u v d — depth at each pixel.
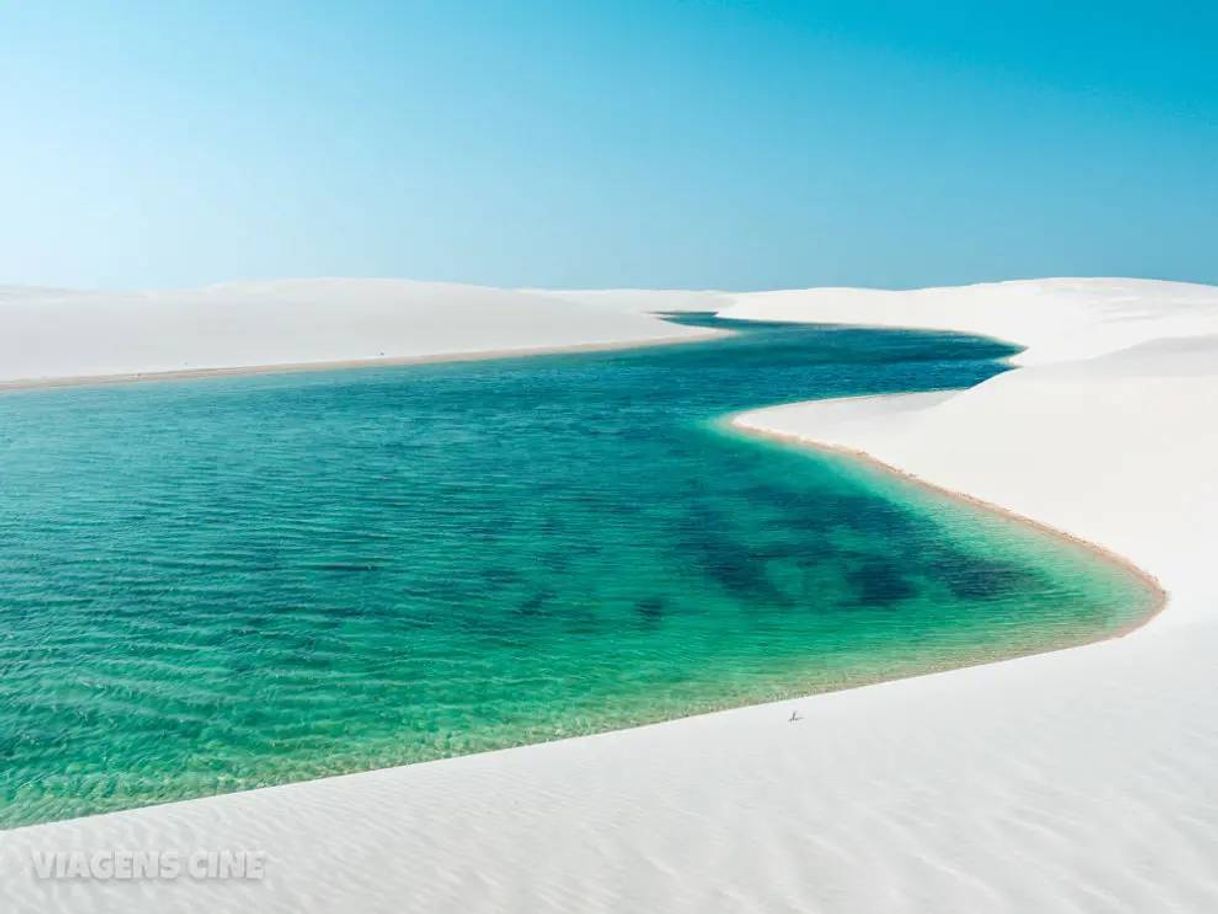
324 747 8.74
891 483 20.55
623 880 4.66
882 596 13.26
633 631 12.08
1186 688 7.16
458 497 20.14
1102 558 14.42
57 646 11.55
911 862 4.50
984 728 6.65
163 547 16.16
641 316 82.31
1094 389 21.41
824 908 4.13
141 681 10.43
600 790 6.21
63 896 4.92
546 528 17.47
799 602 13.12
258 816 6.23
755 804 5.58
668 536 16.84
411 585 14.08
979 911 3.96
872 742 6.65
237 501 19.75
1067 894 4.02
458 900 4.61
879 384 39.88
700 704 9.63
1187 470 16.16
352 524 17.80
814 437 26.02
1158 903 3.88
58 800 7.75
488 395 38.31
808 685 10.08
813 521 17.67
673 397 37.19
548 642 11.69
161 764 8.42
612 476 22.28
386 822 5.91
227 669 10.78
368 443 27.11
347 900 4.71
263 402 36.09
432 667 10.84
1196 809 4.76
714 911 4.23
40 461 24.20
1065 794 5.15
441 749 8.64
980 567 14.41
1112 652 8.98
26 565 15.05
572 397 37.53
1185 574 12.95
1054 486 17.73
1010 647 10.96
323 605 13.17
